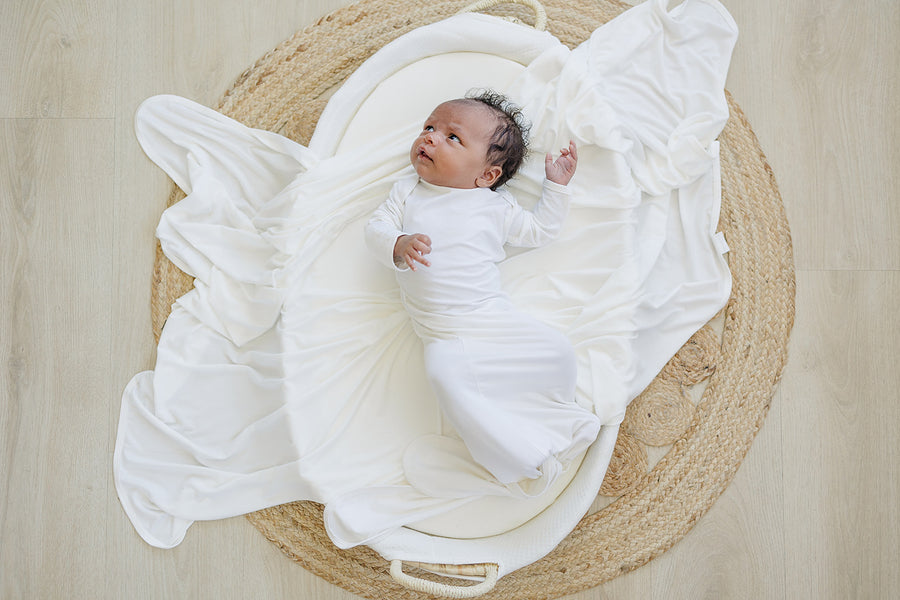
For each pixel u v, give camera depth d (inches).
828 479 67.3
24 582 64.6
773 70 70.0
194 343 63.6
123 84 68.5
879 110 69.9
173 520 63.5
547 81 63.4
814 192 69.4
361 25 68.9
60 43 68.5
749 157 68.9
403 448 60.5
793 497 67.0
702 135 65.8
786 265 68.2
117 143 68.0
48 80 68.3
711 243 66.1
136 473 63.6
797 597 66.3
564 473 60.1
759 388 67.2
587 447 60.4
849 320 68.5
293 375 59.0
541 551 58.1
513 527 59.9
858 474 67.4
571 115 61.7
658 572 66.0
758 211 68.5
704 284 65.4
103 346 66.7
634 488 66.1
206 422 62.7
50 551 64.9
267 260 62.6
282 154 64.7
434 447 59.9
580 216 62.3
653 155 65.6
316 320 60.6
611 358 60.3
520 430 56.1
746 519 66.7
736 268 67.9
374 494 58.8
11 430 65.7
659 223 65.4
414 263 57.0
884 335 68.6
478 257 58.1
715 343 67.4
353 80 62.8
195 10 68.9
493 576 56.9
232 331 62.7
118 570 64.7
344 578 64.7
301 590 65.2
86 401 66.1
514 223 59.9
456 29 63.2
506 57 64.4
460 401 55.4
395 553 57.7
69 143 67.9
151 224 67.7
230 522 65.1
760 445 67.3
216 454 62.0
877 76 70.1
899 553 66.7
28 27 68.4
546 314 61.9
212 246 64.2
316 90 68.4
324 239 61.5
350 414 60.2
